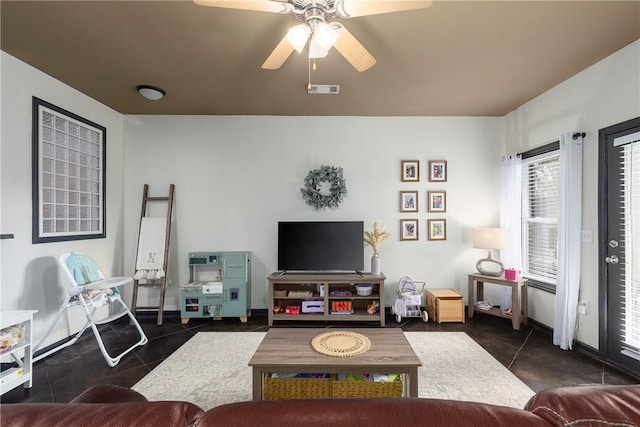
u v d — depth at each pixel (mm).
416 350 2877
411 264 4086
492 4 1958
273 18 2119
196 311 3713
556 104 3182
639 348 2381
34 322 2766
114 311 3818
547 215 3473
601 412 607
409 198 4102
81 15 2078
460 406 643
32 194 2750
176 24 2182
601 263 2666
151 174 4035
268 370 1757
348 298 3656
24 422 604
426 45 2424
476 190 4117
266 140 4082
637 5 1956
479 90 3297
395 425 602
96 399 1050
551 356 2744
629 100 2441
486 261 3986
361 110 3896
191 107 3785
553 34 2281
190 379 2387
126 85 3152
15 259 2609
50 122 2971
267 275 4055
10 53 2543
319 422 607
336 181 4047
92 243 3484
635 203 2422
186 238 4047
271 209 4082
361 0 1531
